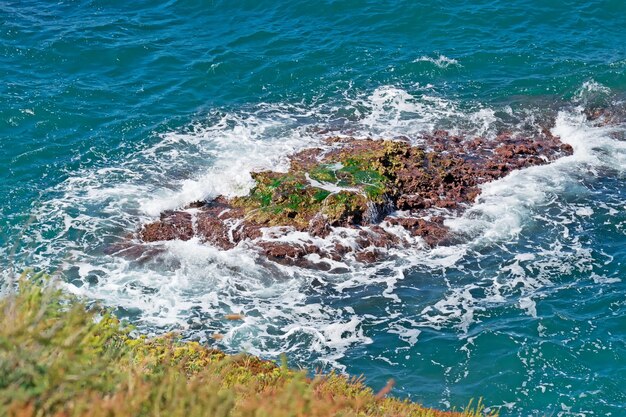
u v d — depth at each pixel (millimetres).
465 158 36969
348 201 32500
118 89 42625
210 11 51062
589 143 38438
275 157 37062
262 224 32281
